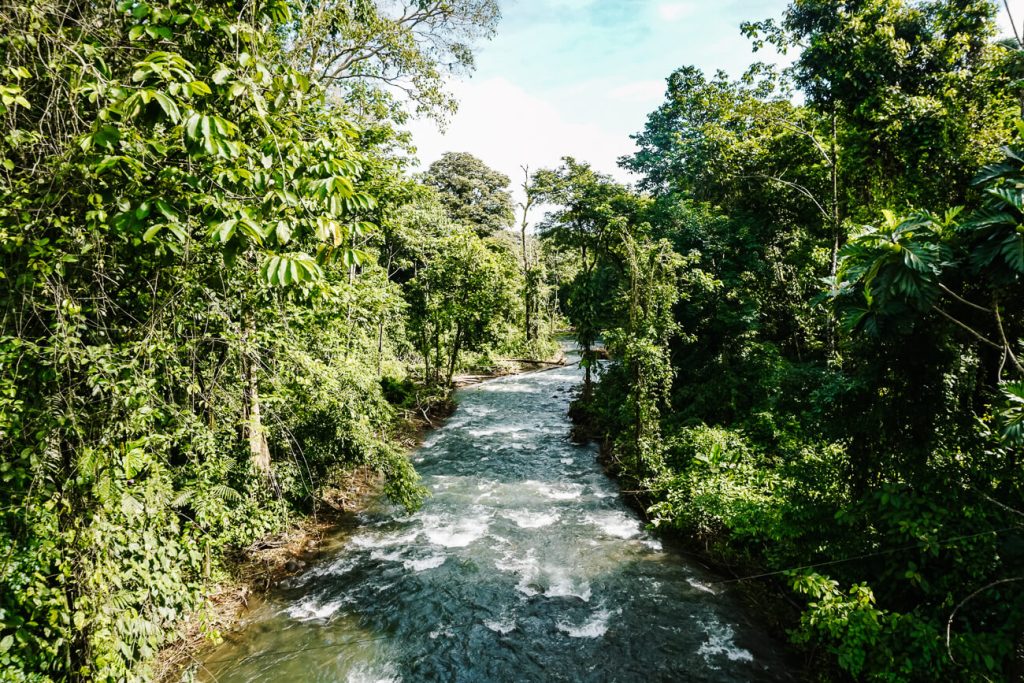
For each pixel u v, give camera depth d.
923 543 5.54
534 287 34.69
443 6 12.41
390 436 15.95
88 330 4.52
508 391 25.59
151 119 2.87
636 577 8.83
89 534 4.40
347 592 8.41
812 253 14.68
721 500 8.76
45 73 3.83
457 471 14.32
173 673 6.35
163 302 4.72
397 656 6.96
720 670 6.62
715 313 14.38
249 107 3.78
